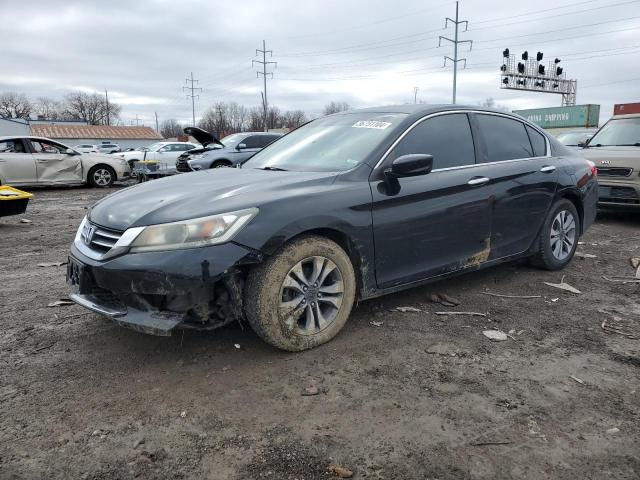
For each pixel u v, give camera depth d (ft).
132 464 7.48
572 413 8.77
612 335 12.03
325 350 11.04
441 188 12.78
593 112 129.80
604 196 26.37
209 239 9.55
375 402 9.07
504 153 15.01
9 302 14.28
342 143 13.08
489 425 8.41
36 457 7.61
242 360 10.57
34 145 48.03
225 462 7.52
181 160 53.57
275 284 10.21
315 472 7.31
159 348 11.12
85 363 10.49
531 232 15.67
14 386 9.59
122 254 9.71
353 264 11.72
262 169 13.41
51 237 24.76
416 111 13.47
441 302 14.01
